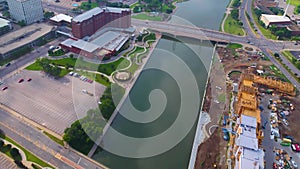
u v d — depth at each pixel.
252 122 187.00
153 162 186.50
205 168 179.25
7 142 188.75
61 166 175.38
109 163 182.25
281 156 188.62
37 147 187.12
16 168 170.88
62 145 190.12
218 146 195.25
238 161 166.00
